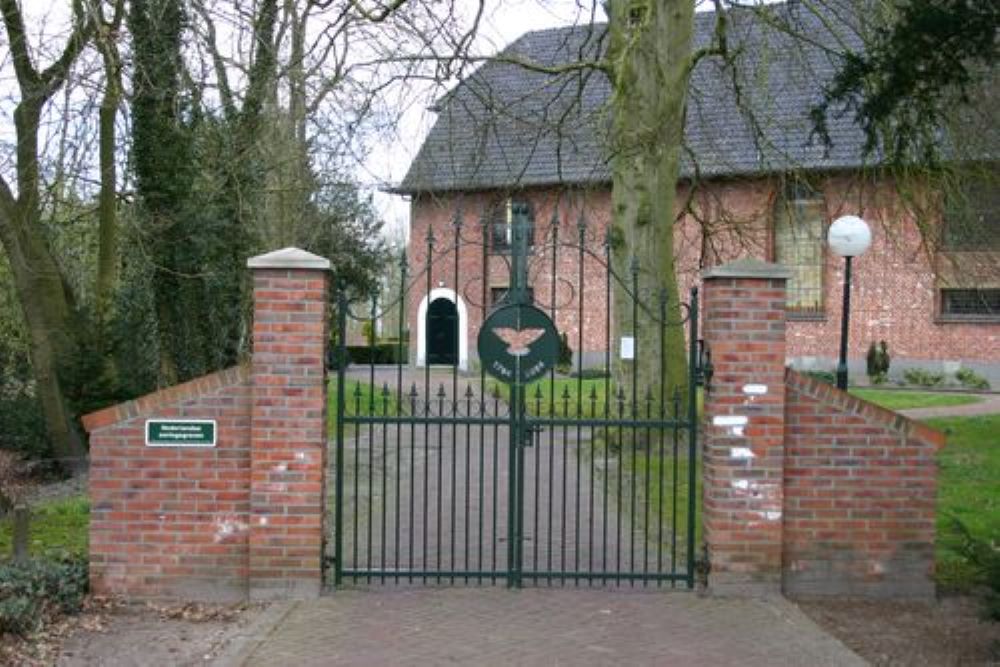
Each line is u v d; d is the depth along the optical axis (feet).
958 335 96.58
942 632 22.26
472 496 38.65
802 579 25.08
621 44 46.62
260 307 24.40
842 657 20.26
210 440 24.64
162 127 52.16
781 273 24.48
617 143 46.65
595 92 77.82
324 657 20.07
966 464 45.42
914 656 20.62
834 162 84.84
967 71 27.99
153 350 58.59
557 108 71.36
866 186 64.28
